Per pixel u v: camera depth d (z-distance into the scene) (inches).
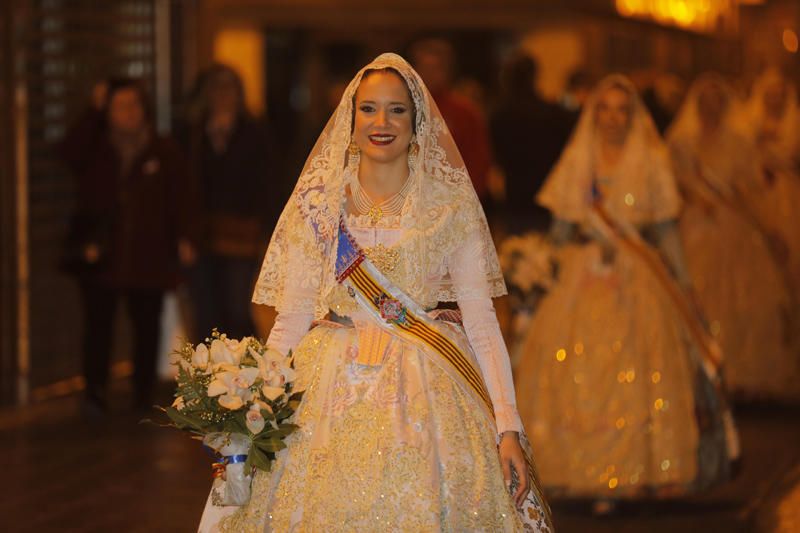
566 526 604.1
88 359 821.2
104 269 818.8
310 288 407.8
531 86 1141.1
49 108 921.5
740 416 848.3
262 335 1008.9
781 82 1051.9
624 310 642.8
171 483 663.8
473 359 404.8
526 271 669.3
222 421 386.3
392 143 403.5
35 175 907.4
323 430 389.7
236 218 861.8
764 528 592.4
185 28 1051.9
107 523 593.9
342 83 1801.2
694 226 886.4
